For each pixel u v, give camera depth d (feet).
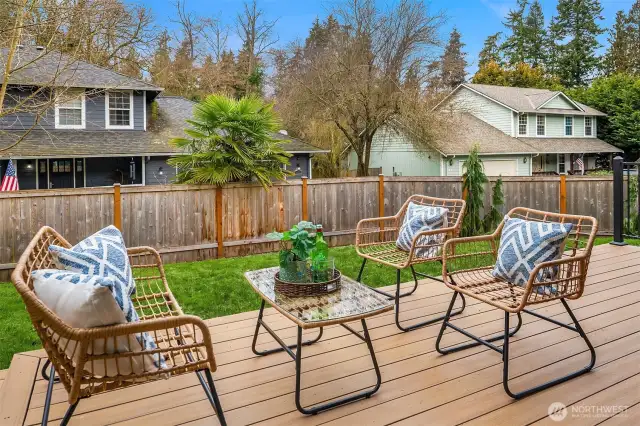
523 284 7.52
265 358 8.07
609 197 23.68
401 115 43.24
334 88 43.50
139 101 40.93
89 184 39.01
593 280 12.21
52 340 4.68
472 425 5.96
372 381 7.17
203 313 11.72
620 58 100.94
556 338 8.59
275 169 21.09
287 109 48.44
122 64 51.11
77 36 23.97
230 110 19.81
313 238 7.26
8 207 16.58
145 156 38.83
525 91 67.92
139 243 18.79
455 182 24.64
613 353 7.90
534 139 61.31
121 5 30.86
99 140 37.76
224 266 17.83
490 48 113.39
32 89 30.19
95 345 4.68
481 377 7.22
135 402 6.64
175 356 5.76
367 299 6.87
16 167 36.35
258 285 7.68
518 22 109.50
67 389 4.81
